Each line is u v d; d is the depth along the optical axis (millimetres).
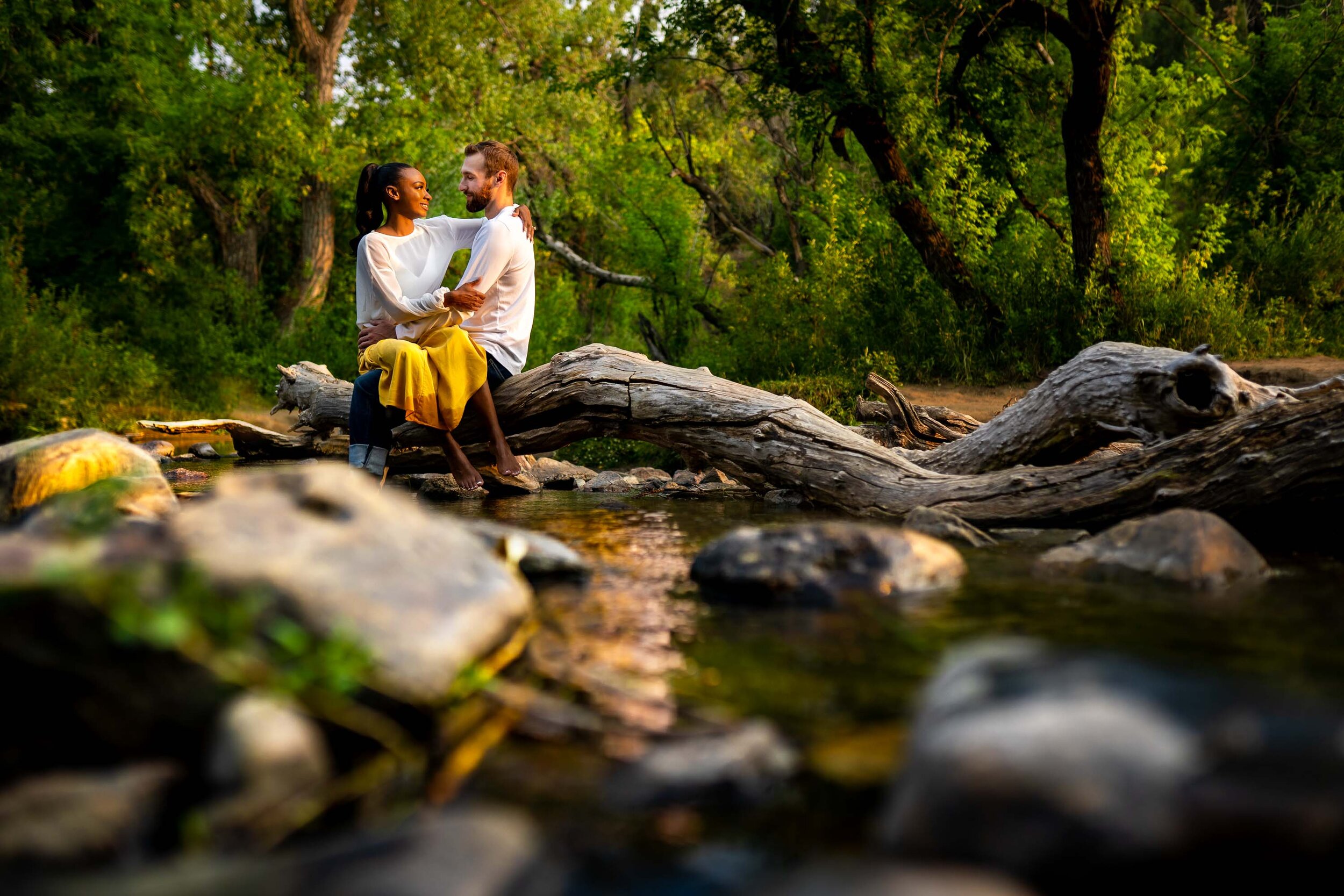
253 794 1357
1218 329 10617
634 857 1297
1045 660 1453
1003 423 5039
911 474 4715
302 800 1396
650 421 5602
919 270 11867
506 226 5617
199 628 1495
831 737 1678
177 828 1336
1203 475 3762
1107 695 1295
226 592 1621
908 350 11258
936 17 10961
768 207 22516
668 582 3031
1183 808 1106
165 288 17562
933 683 1518
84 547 1678
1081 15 10398
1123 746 1181
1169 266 12992
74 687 1465
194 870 1141
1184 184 16891
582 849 1317
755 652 2193
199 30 17500
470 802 1467
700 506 5242
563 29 24500
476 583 2051
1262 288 13391
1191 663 2004
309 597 1682
